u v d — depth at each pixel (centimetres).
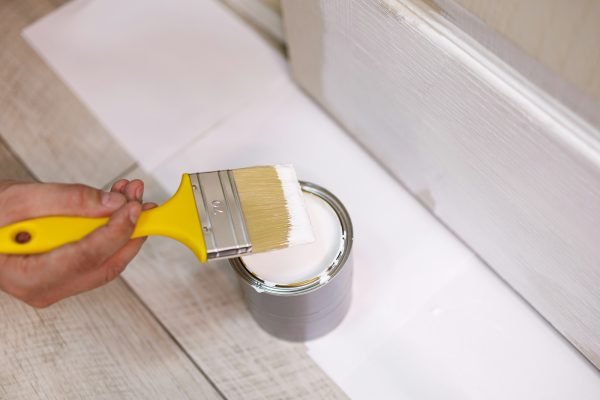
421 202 102
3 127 111
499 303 95
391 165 101
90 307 98
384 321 95
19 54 118
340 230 80
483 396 90
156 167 107
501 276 96
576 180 67
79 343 95
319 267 79
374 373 92
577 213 70
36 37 119
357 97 96
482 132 75
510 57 67
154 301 98
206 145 108
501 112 70
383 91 88
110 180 106
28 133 111
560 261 79
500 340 93
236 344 95
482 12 66
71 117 112
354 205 102
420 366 92
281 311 83
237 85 112
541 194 73
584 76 61
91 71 115
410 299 96
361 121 100
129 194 76
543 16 61
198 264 100
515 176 75
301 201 75
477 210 88
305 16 92
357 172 105
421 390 91
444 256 98
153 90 113
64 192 73
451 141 82
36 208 73
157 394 92
